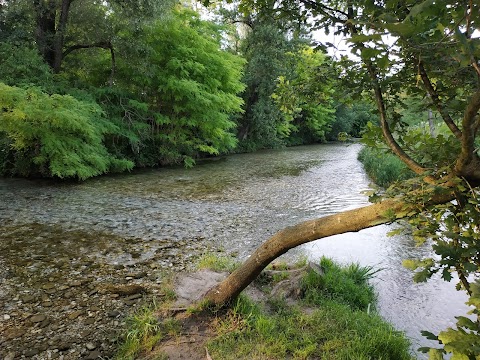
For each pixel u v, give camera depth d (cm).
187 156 1574
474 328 86
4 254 477
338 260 512
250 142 2356
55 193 882
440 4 77
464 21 81
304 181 1159
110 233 590
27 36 1129
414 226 140
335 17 189
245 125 2297
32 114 900
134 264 462
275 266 443
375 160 1258
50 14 1199
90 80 1456
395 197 142
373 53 89
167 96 1451
